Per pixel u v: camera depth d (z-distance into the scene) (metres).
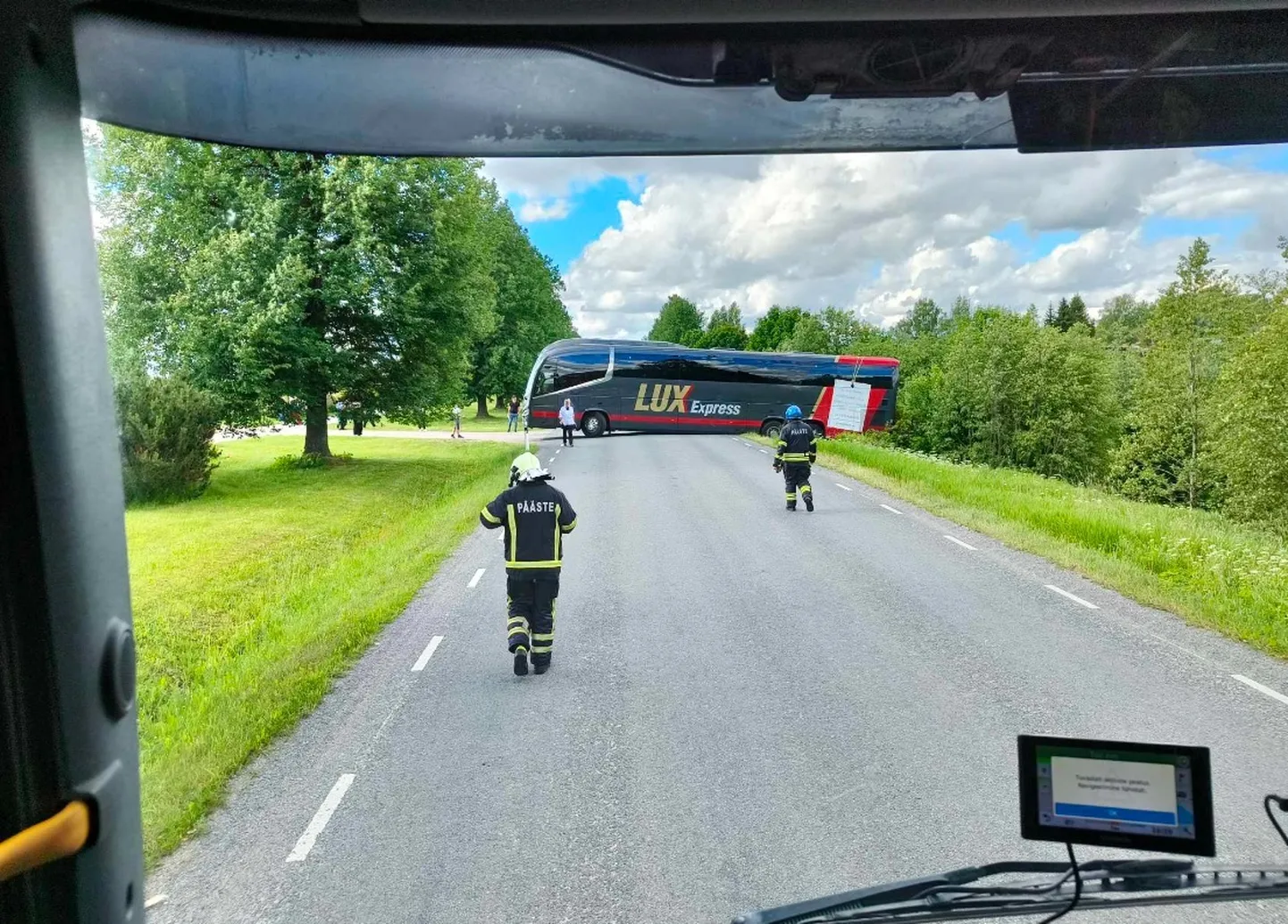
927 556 14.12
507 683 8.38
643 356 39.66
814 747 6.79
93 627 1.71
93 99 1.91
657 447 34.09
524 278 62.38
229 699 7.96
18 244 1.58
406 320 24.34
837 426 40.12
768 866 5.09
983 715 7.40
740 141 2.17
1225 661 8.80
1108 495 22.70
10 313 1.56
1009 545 14.96
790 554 14.31
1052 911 2.40
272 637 10.29
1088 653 9.09
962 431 56.75
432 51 1.96
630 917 4.61
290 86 2.02
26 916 1.66
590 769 6.46
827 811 5.75
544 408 39.38
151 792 6.06
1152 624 10.16
